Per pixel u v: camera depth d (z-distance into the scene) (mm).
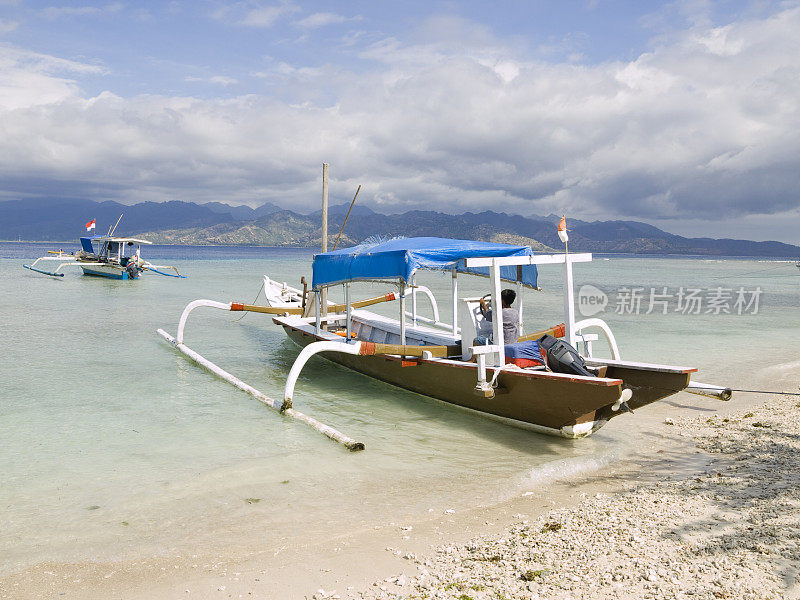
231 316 21531
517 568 4145
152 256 125625
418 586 3975
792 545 4184
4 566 4508
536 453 7555
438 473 6793
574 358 8016
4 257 84188
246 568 4422
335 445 7809
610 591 3672
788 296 34969
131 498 5945
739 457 6883
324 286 11695
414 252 8586
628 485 6203
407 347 9656
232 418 9039
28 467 6820
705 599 3490
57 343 15133
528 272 9438
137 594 4047
